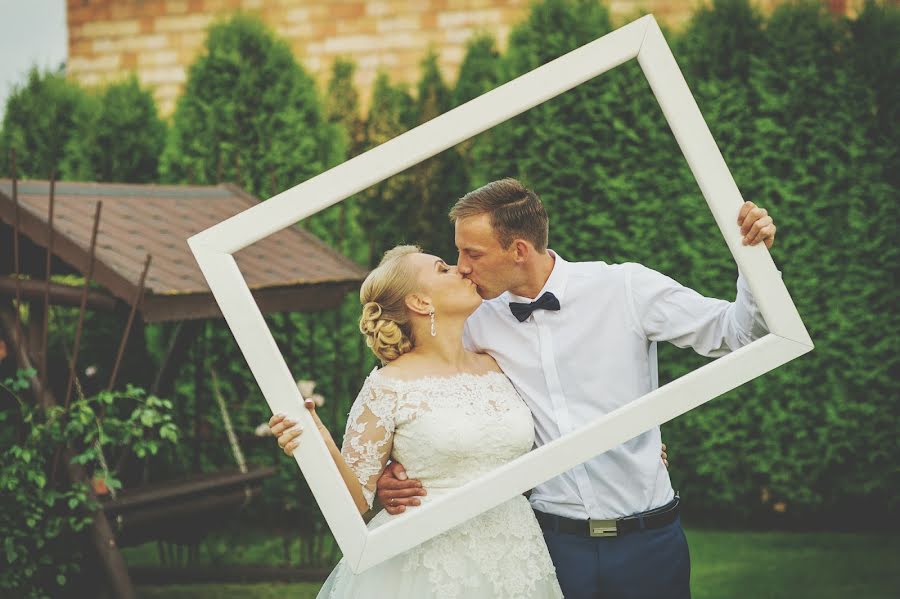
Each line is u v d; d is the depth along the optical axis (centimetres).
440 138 201
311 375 494
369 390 226
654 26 203
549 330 242
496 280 239
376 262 548
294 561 475
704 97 491
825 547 473
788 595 404
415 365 231
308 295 400
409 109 586
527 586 224
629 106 486
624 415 200
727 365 201
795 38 479
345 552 199
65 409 329
